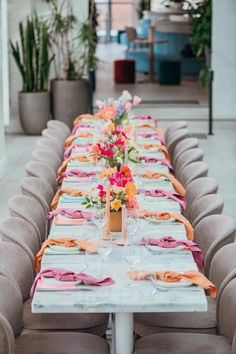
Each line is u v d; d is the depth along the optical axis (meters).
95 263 4.35
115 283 4.11
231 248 4.58
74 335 4.36
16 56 12.78
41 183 6.15
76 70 13.55
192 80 19.28
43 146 7.68
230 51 13.98
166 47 19.89
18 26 13.27
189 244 4.62
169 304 3.87
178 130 8.39
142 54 20.55
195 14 14.42
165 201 5.68
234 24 13.87
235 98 14.16
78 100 13.02
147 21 20.95
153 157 7.21
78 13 13.34
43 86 12.98
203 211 5.57
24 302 4.71
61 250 4.55
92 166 6.60
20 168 10.75
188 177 6.70
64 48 13.35
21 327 4.37
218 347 4.17
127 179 4.72
